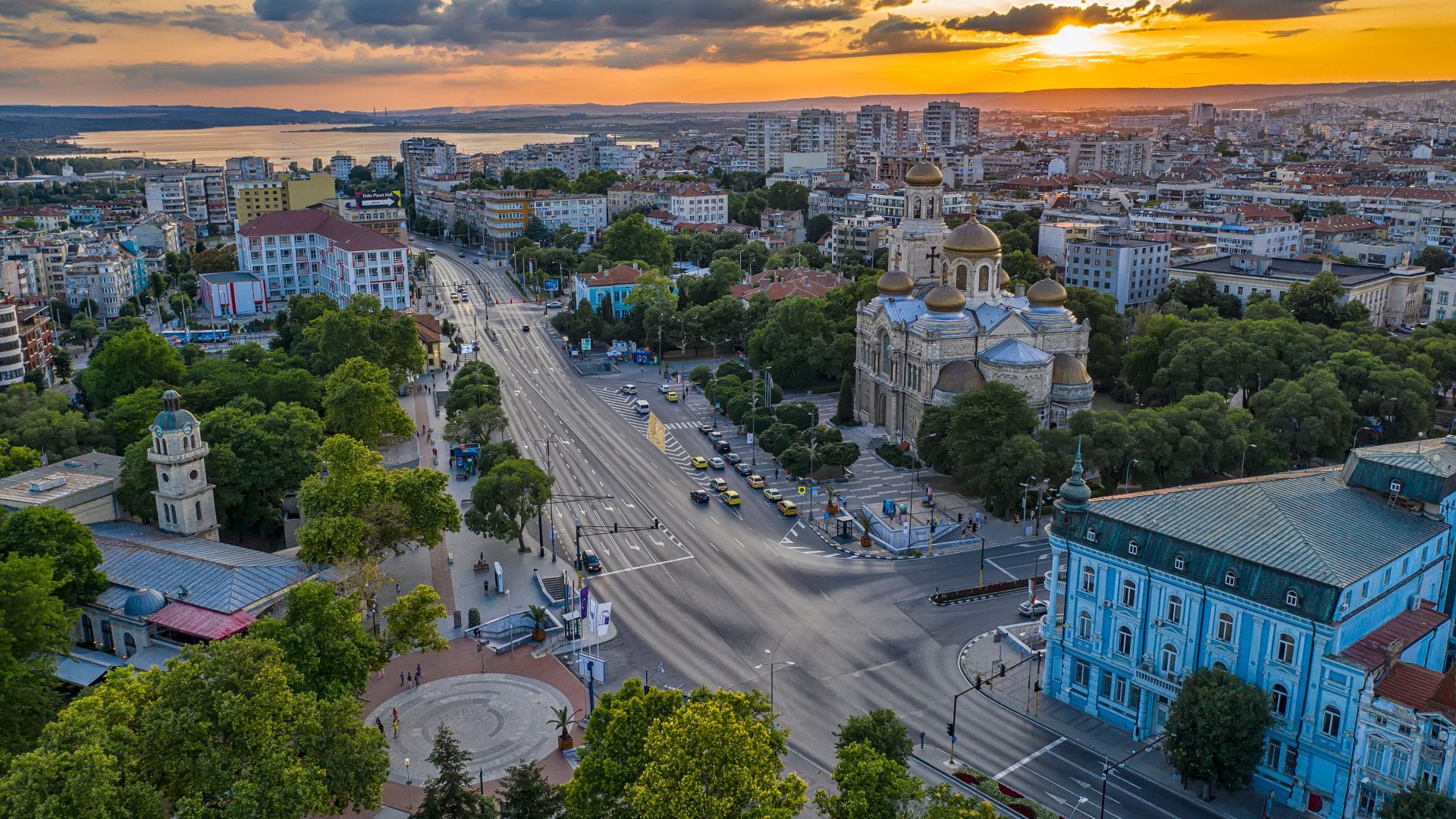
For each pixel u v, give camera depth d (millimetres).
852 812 83125
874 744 96500
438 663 133125
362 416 192625
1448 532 115750
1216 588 106812
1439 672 108188
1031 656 133250
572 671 131000
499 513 159250
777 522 179375
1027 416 183000
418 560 162750
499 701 124250
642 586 154125
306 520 146000
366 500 138750
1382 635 104625
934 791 84250
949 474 199625
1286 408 193750
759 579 156750
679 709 85062
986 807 80625
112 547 138875
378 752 94375
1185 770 104438
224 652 91750
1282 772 104625
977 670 130625
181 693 88688
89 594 128625
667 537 173125
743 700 90000
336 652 106562
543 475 163500
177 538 145625
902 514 180000
